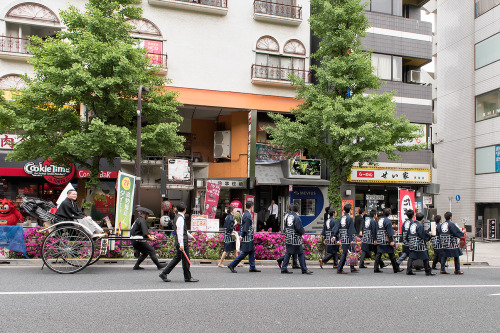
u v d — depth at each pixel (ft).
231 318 18.79
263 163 70.44
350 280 31.53
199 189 69.05
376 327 18.07
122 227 40.11
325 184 70.54
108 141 44.11
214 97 66.23
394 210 76.48
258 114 72.64
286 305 21.68
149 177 66.13
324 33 53.26
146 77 49.11
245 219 34.99
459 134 97.86
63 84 44.42
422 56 78.48
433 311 21.40
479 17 93.45
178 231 28.07
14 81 59.41
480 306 22.89
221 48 67.67
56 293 23.16
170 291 24.52
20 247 36.14
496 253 62.23
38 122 44.83
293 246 34.94
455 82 100.12
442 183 103.04
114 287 25.48
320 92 53.78
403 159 75.51
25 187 64.34
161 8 65.16
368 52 53.62
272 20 69.97
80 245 31.22
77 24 47.03
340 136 50.08
